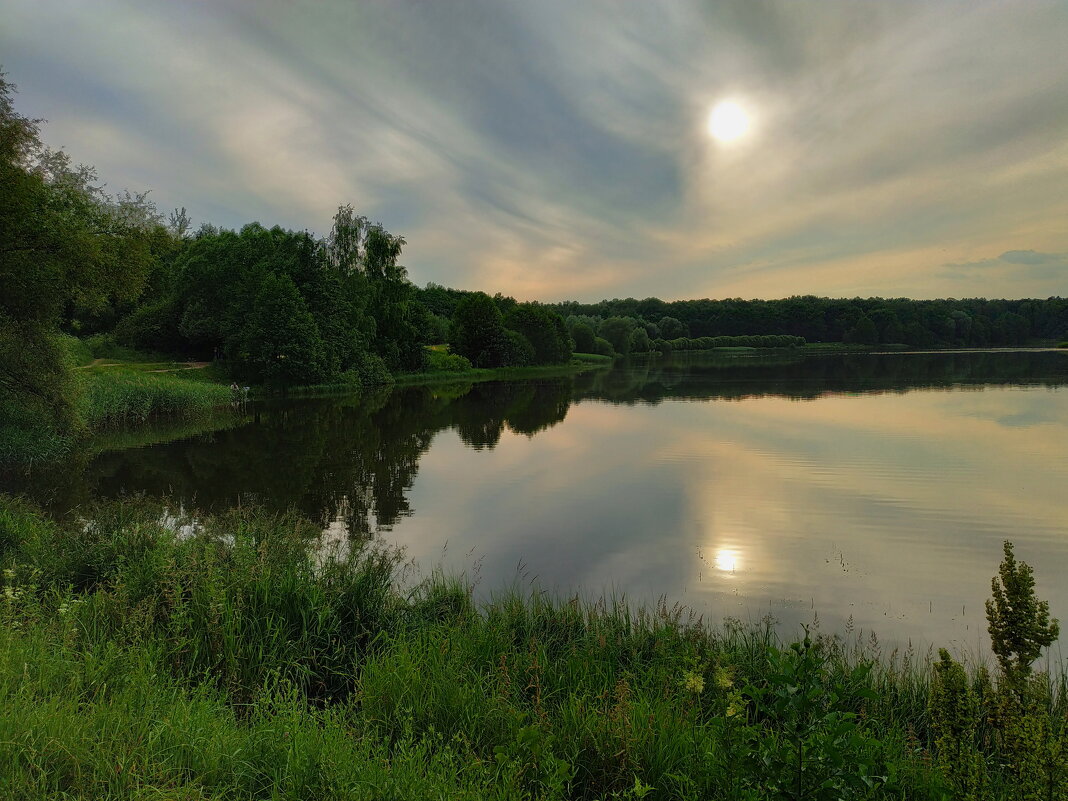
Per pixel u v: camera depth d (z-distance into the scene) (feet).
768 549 35.17
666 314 559.79
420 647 18.81
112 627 18.38
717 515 42.73
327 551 28.35
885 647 22.74
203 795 10.48
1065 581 30.73
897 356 338.75
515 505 45.85
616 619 22.67
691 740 13.62
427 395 153.48
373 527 39.88
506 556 33.99
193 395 109.19
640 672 18.79
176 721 12.32
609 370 271.49
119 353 161.07
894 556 33.83
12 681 13.12
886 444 71.20
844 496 48.06
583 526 40.01
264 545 23.45
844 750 8.90
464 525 40.32
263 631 19.35
